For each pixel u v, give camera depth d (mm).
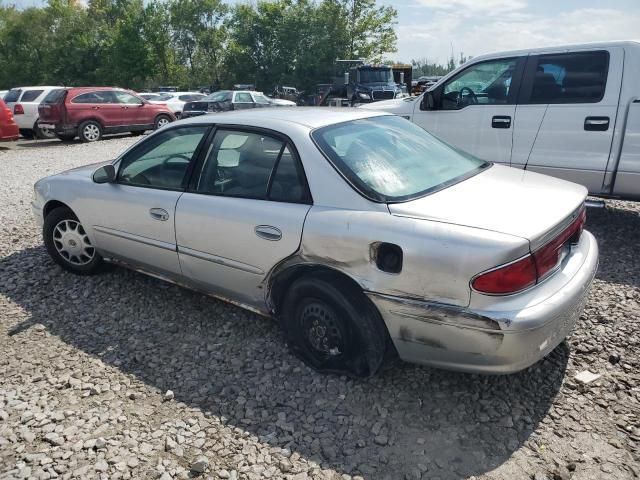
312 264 2936
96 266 4516
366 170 2979
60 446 2568
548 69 5527
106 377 3156
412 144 3441
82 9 61094
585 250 3027
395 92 21609
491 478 2324
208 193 3453
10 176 10094
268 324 3715
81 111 15641
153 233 3760
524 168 5785
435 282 2504
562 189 3127
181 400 2928
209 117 3643
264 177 3197
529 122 5645
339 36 49938
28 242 5613
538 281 2549
